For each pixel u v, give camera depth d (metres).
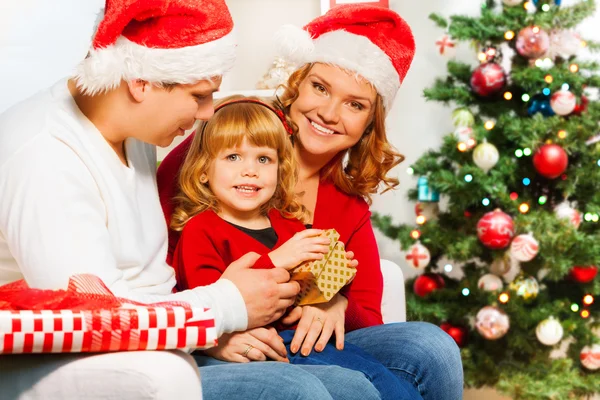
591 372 3.58
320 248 1.56
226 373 1.27
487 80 3.43
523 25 3.44
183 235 1.64
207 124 1.69
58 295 1.05
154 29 1.32
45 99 1.39
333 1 4.00
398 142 4.19
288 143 1.74
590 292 3.54
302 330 1.59
